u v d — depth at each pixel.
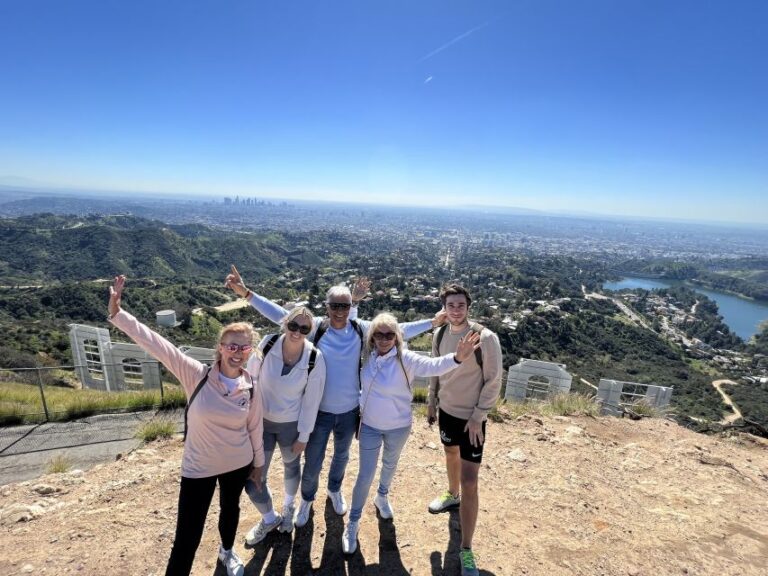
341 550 2.52
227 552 2.33
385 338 2.51
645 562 2.42
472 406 2.53
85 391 8.86
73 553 2.47
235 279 3.22
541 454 4.00
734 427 5.37
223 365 2.17
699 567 2.38
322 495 3.11
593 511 2.98
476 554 2.48
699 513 3.01
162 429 5.61
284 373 2.48
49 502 3.28
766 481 3.67
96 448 5.89
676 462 3.96
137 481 3.41
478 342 2.41
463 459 2.39
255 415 2.28
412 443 4.23
